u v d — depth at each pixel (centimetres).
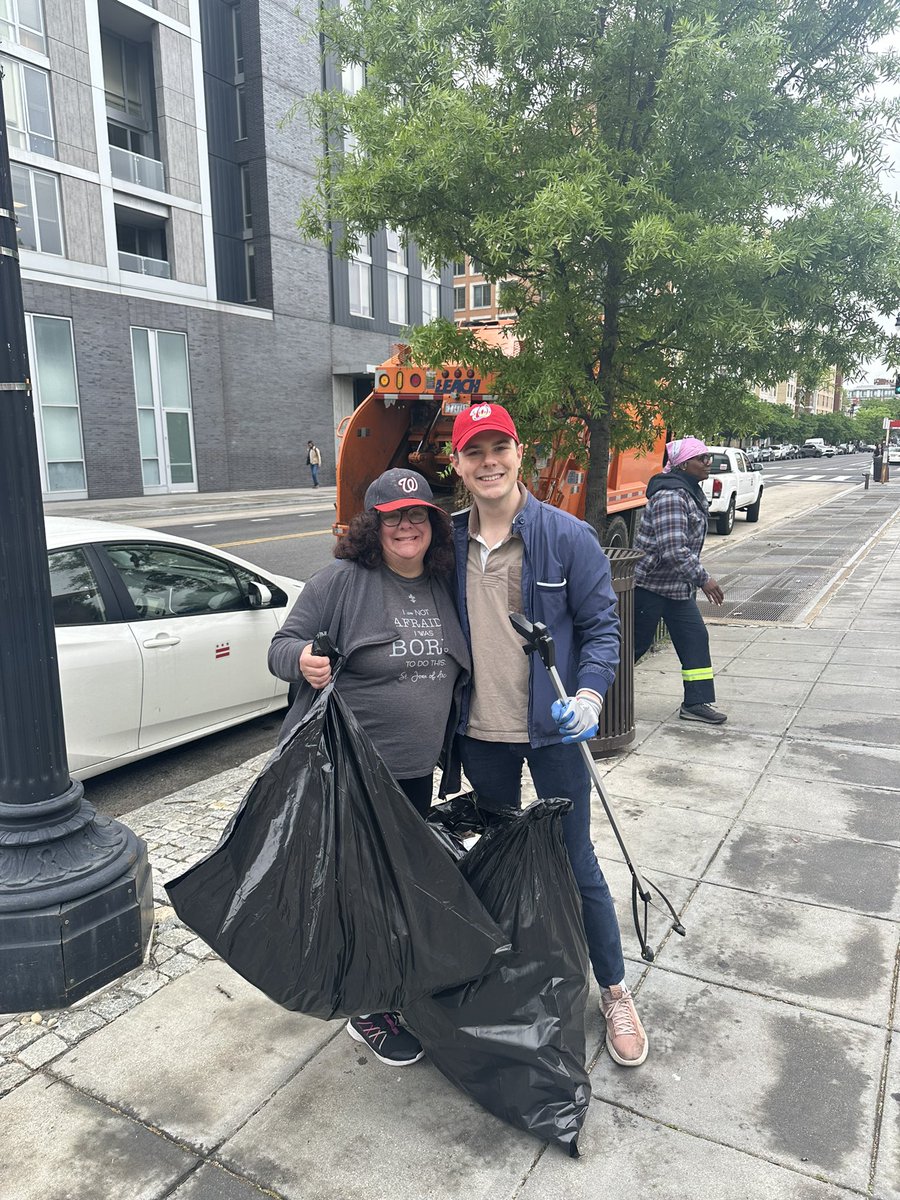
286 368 3106
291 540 1562
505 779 257
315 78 3067
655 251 465
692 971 293
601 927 250
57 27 2244
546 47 528
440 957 207
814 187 522
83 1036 269
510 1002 215
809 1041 257
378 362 3528
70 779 303
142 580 487
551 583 236
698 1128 225
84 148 2339
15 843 285
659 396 611
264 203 2947
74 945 282
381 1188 210
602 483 624
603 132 559
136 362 2570
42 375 2305
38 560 280
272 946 204
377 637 235
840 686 625
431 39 550
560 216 470
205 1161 220
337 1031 270
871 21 536
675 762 484
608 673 233
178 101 2622
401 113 553
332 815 204
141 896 309
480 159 518
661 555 528
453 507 965
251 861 204
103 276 2423
